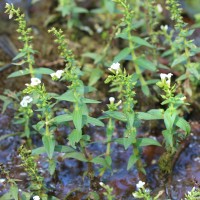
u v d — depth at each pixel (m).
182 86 4.54
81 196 3.85
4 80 4.95
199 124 4.50
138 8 5.20
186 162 4.17
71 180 4.01
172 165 4.02
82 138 3.61
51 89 4.79
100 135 4.45
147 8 4.81
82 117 3.51
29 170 3.59
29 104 4.04
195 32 4.99
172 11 4.03
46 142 3.49
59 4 5.53
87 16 5.64
